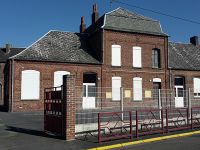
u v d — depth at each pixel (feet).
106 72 91.81
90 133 40.47
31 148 33.06
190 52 117.39
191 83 107.34
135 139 38.37
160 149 32.73
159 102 50.70
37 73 83.76
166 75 101.35
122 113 44.32
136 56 96.84
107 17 94.22
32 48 87.30
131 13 102.17
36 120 59.06
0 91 144.97
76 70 88.43
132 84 95.20
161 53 101.14
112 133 41.75
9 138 38.70
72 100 38.04
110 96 50.42
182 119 49.80
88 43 99.86
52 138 38.60
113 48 93.61
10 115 69.82
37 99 82.99
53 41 93.56
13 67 81.15
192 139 38.96
